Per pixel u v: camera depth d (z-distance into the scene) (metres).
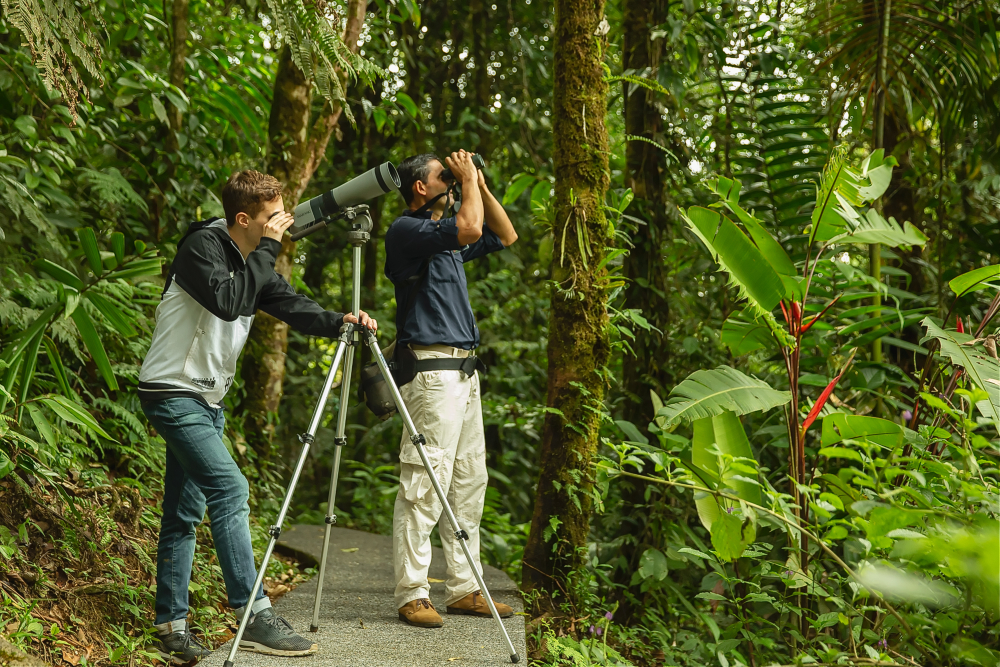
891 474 2.29
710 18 4.16
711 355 4.27
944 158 4.20
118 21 4.39
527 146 6.71
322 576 2.58
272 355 4.44
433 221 2.74
